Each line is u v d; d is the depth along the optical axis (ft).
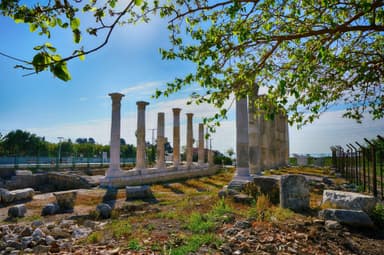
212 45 12.66
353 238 21.75
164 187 67.21
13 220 34.88
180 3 12.66
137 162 83.76
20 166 109.70
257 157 68.59
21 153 182.29
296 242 19.80
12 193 49.47
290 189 32.07
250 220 25.29
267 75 16.26
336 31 11.92
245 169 55.62
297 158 141.28
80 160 148.66
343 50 15.97
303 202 31.96
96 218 33.96
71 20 7.65
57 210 40.11
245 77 14.02
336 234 22.15
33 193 54.19
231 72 15.74
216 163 160.56
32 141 189.06
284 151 116.26
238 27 12.44
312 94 15.70
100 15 7.97
